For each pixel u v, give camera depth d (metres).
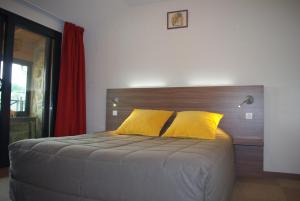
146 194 1.38
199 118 2.64
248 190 2.47
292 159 2.92
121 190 1.45
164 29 3.59
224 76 3.23
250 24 3.15
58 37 3.75
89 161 1.58
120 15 3.86
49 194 1.69
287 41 2.98
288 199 2.21
